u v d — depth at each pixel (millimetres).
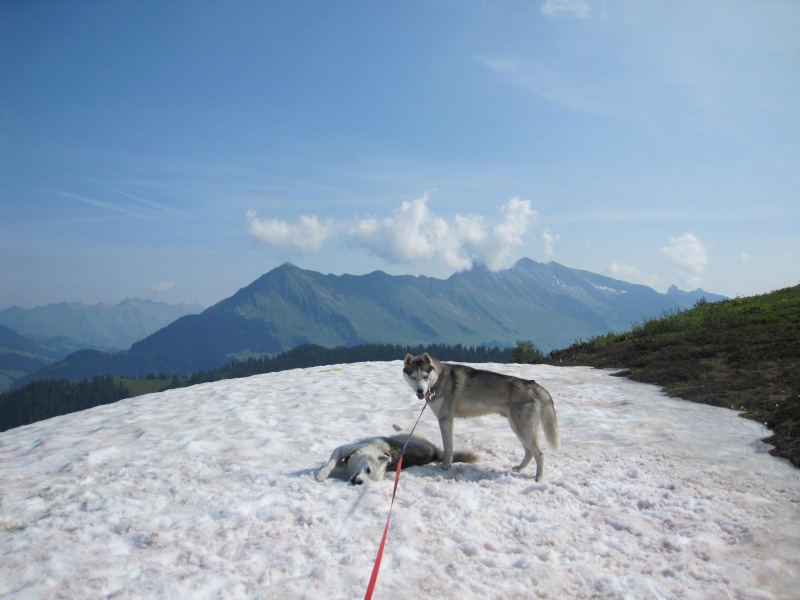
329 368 8062
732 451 3490
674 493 2816
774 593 1967
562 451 3574
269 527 2391
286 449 3568
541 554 2209
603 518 2559
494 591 1970
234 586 1971
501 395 3166
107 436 3986
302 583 1997
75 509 2559
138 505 2611
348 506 2605
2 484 3023
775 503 2660
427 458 3350
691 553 2223
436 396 3305
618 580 2023
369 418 4449
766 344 6211
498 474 3160
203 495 2730
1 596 1917
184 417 4617
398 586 1984
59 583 1985
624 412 4633
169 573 2039
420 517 2496
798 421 3812
